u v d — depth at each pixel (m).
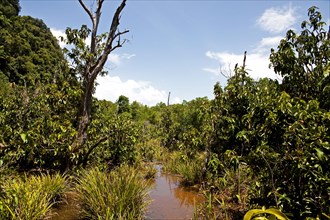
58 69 8.82
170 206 6.15
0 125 7.28
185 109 17.36
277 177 3.72
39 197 4.64
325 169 3.15
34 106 7.81
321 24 4.66
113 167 8.88
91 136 8.20
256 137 4.46
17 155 5.98
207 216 4.98
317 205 3.23
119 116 10.17
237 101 6.66
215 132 7.36
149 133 18.22
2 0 38.25
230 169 6.89
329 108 4.19
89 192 4.86
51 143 6.72
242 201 5.55
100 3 8.17
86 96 7.81
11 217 3.78
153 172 9.25
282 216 1.08
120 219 4.19
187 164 8.84
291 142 3.57
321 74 4.36
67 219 4.78
